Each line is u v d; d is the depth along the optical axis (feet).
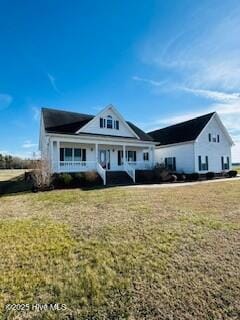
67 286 10.98
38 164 45.14
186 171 80.53
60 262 13.26
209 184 51.83
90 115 76.33
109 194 36.76
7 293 10.44
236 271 12.42
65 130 60.54
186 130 87.04
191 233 17.76
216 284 11.27
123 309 9.52
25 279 11.52
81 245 15.55
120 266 12.82
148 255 14.11
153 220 21.13
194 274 12.10
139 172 64.49
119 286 11.00
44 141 64.75
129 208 26.08
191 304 9.88
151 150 75.15
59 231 18.31
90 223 20.43
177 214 23.25
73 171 58.08
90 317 9.07
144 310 9.49
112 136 68.44
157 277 11.78
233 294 10.55
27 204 30.14
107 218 21.97
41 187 43.88
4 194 41.39
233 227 19.13
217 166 85.61
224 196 33.91
